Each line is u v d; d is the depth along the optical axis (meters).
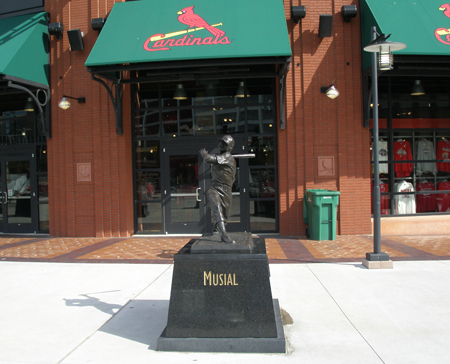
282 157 9.74
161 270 6.44
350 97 9.58
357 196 9.63
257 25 8.58
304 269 6.25
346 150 9.59
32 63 9.63
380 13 8.88
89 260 7.26
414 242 8.59
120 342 3.76
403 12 8.91
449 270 6.05
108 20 9.26
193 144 10.26
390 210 10.09
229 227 10.05
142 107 10.39
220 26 8.64
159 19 9.02
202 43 8.30
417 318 4.17
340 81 9.52
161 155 10.32
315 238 9.00
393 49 6.32
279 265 6.53
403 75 9.41
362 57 9.55
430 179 10.25
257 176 10.07
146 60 8.12
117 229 9.95
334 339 3.71
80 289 5.47
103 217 9.98
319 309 4.48
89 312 4.57
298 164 9.62
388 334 3.79
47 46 10.21
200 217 10.20
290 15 9.65
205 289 3.62
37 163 11.07
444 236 9.45
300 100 9.61
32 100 11.09
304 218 9.40
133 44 8.52
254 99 10.15
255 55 7.91
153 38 8.58
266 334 3.54
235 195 10.07
